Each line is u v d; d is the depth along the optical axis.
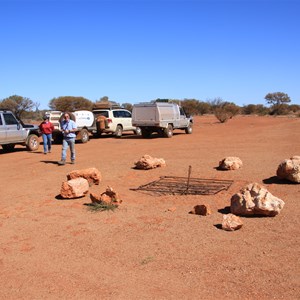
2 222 7.62
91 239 6.52
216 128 39.03
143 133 28.05
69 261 5.71
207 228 6.77
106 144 23.41
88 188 9.52
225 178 10.80
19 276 5.31
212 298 4.51
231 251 5.77
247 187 7.51
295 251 5.66
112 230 6.90
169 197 8.97
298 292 4.53
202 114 96.12
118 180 11.13
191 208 8.04
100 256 5.84
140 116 27.44
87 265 5.55
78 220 7.54
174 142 23.45
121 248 6.09
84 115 25.14
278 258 5.46
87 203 8.73
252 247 5.88
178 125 29.16
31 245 6.39
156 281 4.98
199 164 13.30
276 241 6.06
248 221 7.05
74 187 9.08
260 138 23.78
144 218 7.48
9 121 19.59
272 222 6.92
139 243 6.25
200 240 6.24
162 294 4.65
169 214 7.66
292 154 15.04
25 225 7.38
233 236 6.36
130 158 15.84
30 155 18.58
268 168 11.89
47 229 7.11
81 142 24.77
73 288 4.91
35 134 21.25
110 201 8.39
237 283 4.82
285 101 115.00
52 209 8.37
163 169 12.59
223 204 8.24
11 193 10.05
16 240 6.63
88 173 10.48
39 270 5.46
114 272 5.29
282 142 20.33
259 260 5.42
